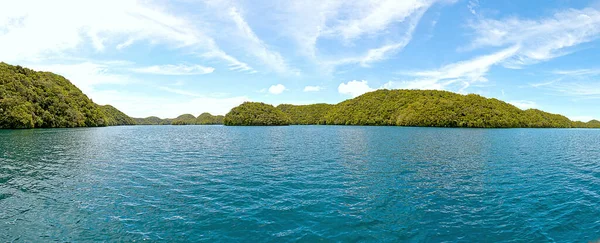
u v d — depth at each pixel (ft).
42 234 34.32
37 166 79.10
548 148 139.23
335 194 52.47
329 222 38.96
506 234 35.76
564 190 56.39
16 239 32.89
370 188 56.95
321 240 33.53
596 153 119.55
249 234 34.91
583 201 49.08
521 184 61.41
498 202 48.49
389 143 157.07
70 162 86.69
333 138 197.47
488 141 176.76
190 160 92.07
